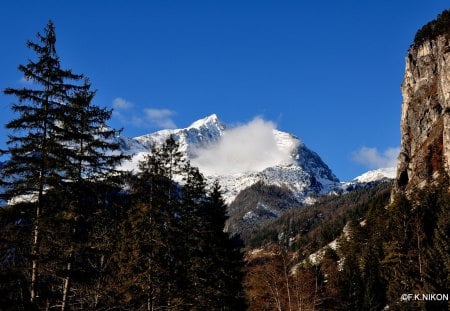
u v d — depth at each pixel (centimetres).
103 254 2509
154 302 3288
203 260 3781
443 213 6412
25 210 2109
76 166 2273
